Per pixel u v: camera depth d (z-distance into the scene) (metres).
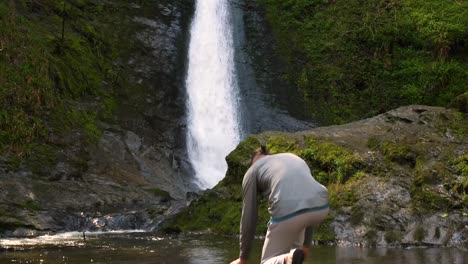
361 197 11.55
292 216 4.48
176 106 23.80
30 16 21.98
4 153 16.09
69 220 13.86
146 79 23.75
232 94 25.92
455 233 10.59
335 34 28.73
